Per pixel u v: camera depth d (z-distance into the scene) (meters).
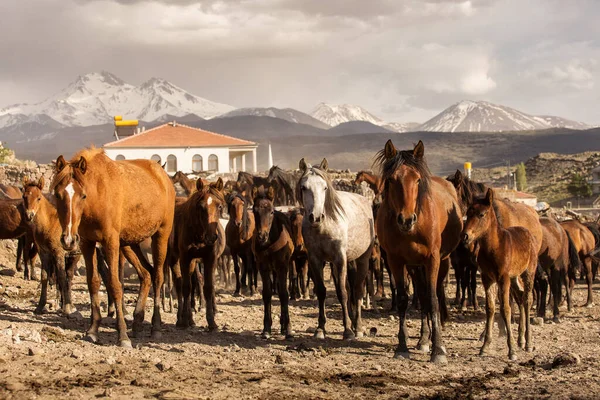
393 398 8.49
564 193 129.62
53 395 7.88
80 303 16.92
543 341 13.65
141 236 12.21
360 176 18.36
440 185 13.00
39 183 14.28
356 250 13.99
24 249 21.48
